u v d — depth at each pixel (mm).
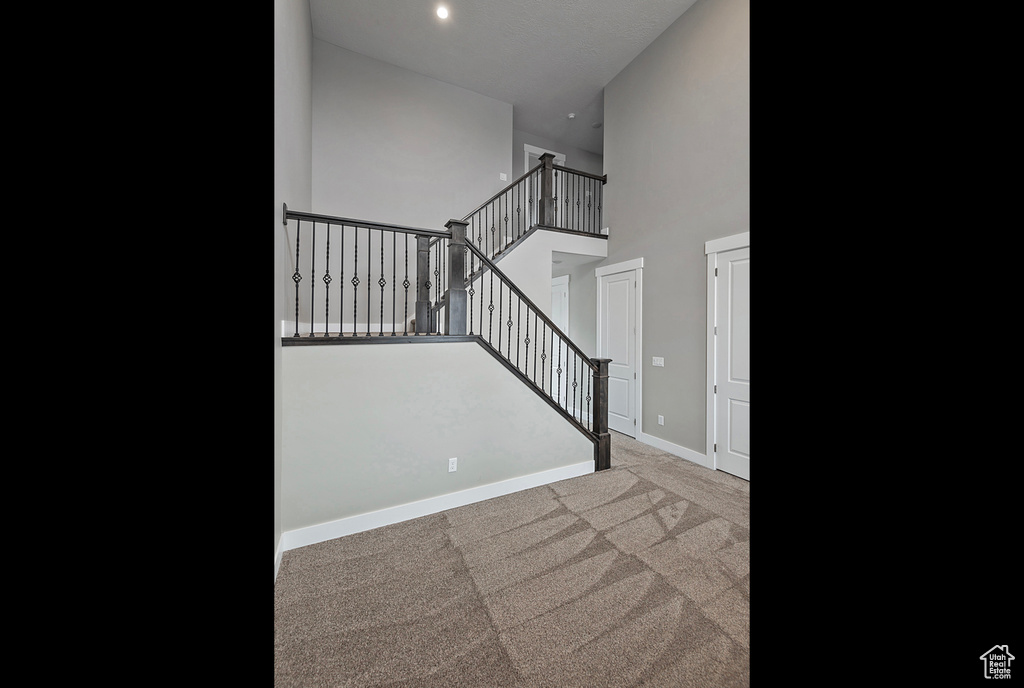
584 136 6098
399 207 4410
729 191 3254
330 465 2223
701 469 3346
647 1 3490
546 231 4312
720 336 3316
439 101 4664
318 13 3695
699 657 1419
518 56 4230
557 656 1421
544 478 3018
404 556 2035
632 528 2324
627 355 4324
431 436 2537
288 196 2328
